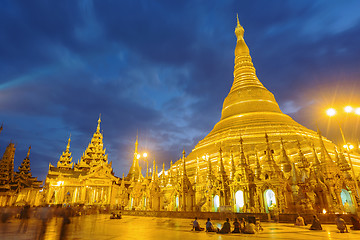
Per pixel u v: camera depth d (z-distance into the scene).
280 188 37.09
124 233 21.00
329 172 38.56
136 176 98.12
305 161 43.44
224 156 58.72
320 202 37.75
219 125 78.81
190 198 49.81
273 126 65.81
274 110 76.25
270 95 81.50
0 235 19.19
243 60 92.75
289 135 62.31
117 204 73.94
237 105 79.31
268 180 38.69
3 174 98.75
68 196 82.88
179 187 50.72
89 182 79.75
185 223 32.12
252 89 81.00
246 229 21.11
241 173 42.81
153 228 25.53
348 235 19.44
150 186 59.31
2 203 84.88
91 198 79.25
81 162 106.06
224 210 37.12
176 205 50.66
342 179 38.38
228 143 63.91
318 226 23.09
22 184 100.38
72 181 80.06
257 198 39.28
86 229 24.19
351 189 37.78
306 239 17.45
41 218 21.94
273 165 40.81
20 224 28.72
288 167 44.25
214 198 46.41
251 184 41.22
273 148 57.72
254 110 75.12
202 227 25.64
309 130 70.25
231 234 20.64
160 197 59.00
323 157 40.53
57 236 18.61
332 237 18.34
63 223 17.77
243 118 73.69
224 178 46.72
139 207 61.28
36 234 19.72
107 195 80.31
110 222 33.66
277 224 29.25
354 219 23.48
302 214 30.05
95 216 49.41
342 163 43.09
